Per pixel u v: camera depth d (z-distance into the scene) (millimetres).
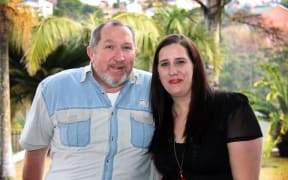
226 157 2416
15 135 11836
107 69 2682
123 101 2752
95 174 2672
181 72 2463
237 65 16906
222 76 16969
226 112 2408
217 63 9172
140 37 8477
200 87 2484
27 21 8117
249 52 16656
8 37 8414
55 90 2754
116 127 2701
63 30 8672
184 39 2516
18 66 10867
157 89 2666
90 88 2746
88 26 9820
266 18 11227
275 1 12977
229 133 2371
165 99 2654
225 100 2447
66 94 2740
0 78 8227
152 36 8555
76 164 2695
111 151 2680
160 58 2533
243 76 16969
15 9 7926
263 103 10141
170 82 2492
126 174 2703
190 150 2455
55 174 2758
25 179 3098
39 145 2889
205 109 2445
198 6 11023
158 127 2658
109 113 2711
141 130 2727
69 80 2779
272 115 9977
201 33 9203
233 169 2383
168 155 2566
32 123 2801
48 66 11266
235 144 2350
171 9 10383
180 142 2541
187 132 2459
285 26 11227
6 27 8125
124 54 2682
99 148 2684
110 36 2680
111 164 2680
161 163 2607
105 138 2688
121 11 9547
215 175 2430
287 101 10086
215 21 9711
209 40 9164
